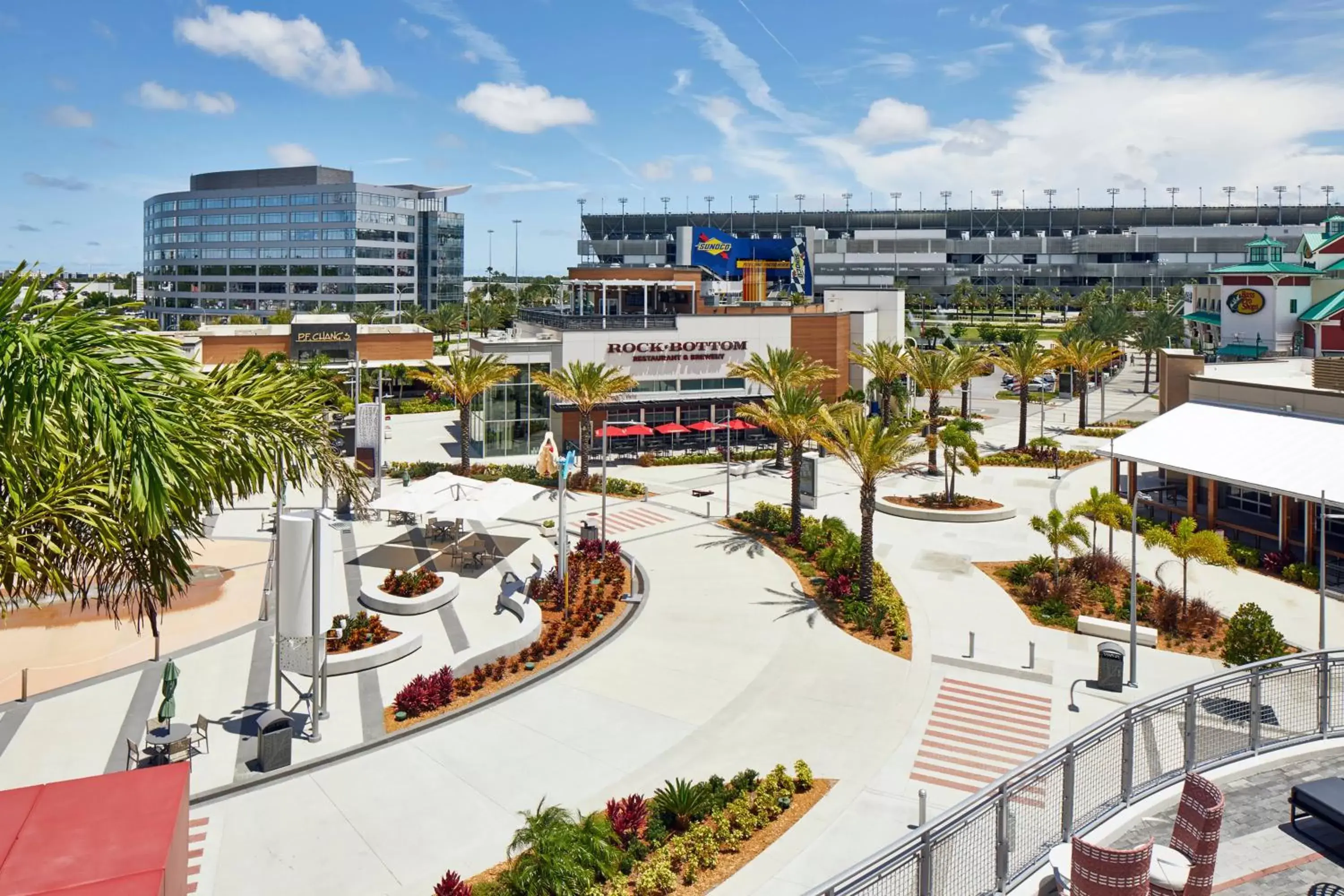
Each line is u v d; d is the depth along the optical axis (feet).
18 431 47.60
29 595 51.34
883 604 128.26
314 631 91.04
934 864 44.32
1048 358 266.57
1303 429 161.07
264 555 157.28
